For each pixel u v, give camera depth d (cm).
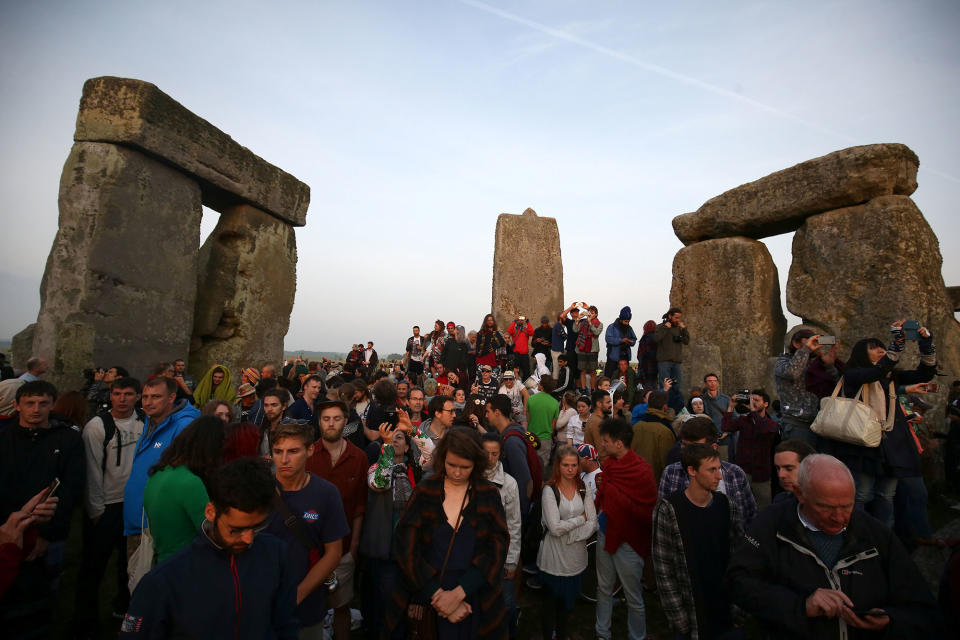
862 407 436
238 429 383
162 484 277
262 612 204
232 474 196
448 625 293
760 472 539
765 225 1025
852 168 860
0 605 315
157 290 894
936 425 760
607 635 418
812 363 506
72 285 781
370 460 479
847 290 855
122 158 829
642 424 572
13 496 350
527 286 1562
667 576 328
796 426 513
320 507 297
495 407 497
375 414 539
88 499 400
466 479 314
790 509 259
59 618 425
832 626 234
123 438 421
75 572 505
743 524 341
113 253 819
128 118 820
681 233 1179
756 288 1025
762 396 549
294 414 564
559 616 407
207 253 1178
